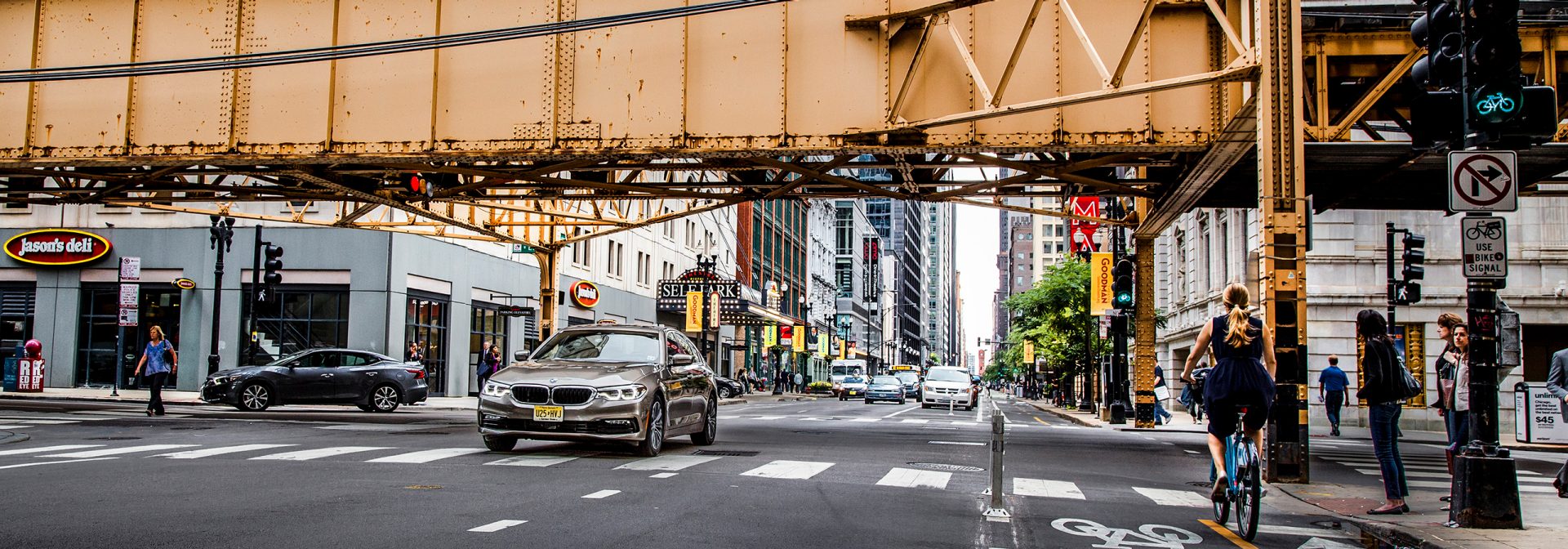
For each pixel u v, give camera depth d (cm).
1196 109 1670
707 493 937
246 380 2312
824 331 10362
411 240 3516
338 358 2397
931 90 1720
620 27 1794
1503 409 2825
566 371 1277
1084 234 3250
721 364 7056
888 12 1716
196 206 3475
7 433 1499
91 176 2138
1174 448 1817
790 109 1744
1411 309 2877
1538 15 1669
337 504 805
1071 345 3956
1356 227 2934
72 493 849
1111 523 832
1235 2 1656
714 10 1659
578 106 1792
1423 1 837
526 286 4375
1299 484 1179
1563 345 2855
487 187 2180
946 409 4100
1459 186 803
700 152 1756
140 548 609
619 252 5303
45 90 1912
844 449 1530
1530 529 803
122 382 3444
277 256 2725
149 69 1855
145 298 3481
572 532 697
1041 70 1703
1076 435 2148
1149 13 1481
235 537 651
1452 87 824
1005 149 1700
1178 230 4300
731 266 7319
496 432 1247
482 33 1745
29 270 3547
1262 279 1241
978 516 845
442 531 684
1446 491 1148
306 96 1850
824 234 11212
